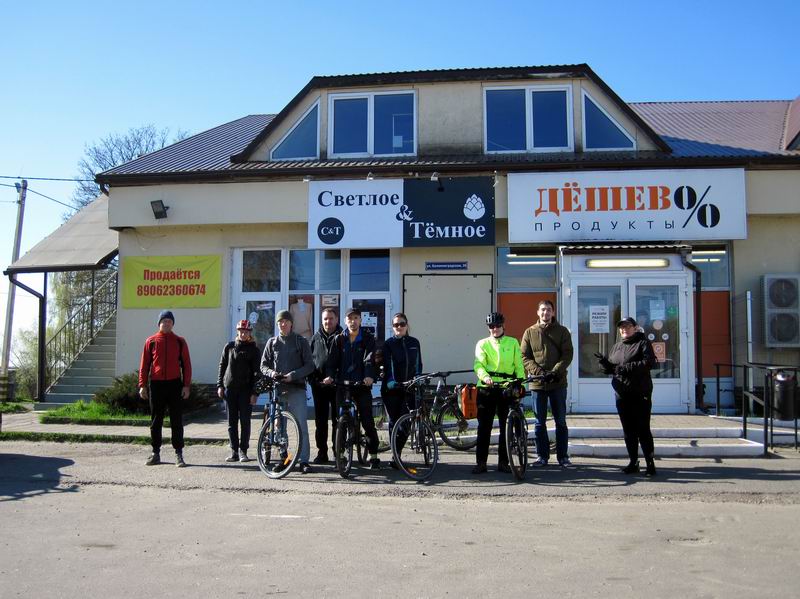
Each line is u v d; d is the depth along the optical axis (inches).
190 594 185.0
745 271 542.0
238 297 587.8
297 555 219.0
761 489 309.4
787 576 198.5
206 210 572.4
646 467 344.2
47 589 189.2
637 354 340.8
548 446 362.9
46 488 320.8
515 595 183.6
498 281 558.6
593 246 514.6
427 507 284.8
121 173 580.4
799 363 532.7
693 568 205.6
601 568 205.6
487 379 336.8
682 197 521.7
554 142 598.2
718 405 476.7
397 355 351.6
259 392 386.0
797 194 525.7
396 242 550.0
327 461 372.2
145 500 297.4
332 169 557.0
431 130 604.4
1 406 614.9
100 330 727.7
